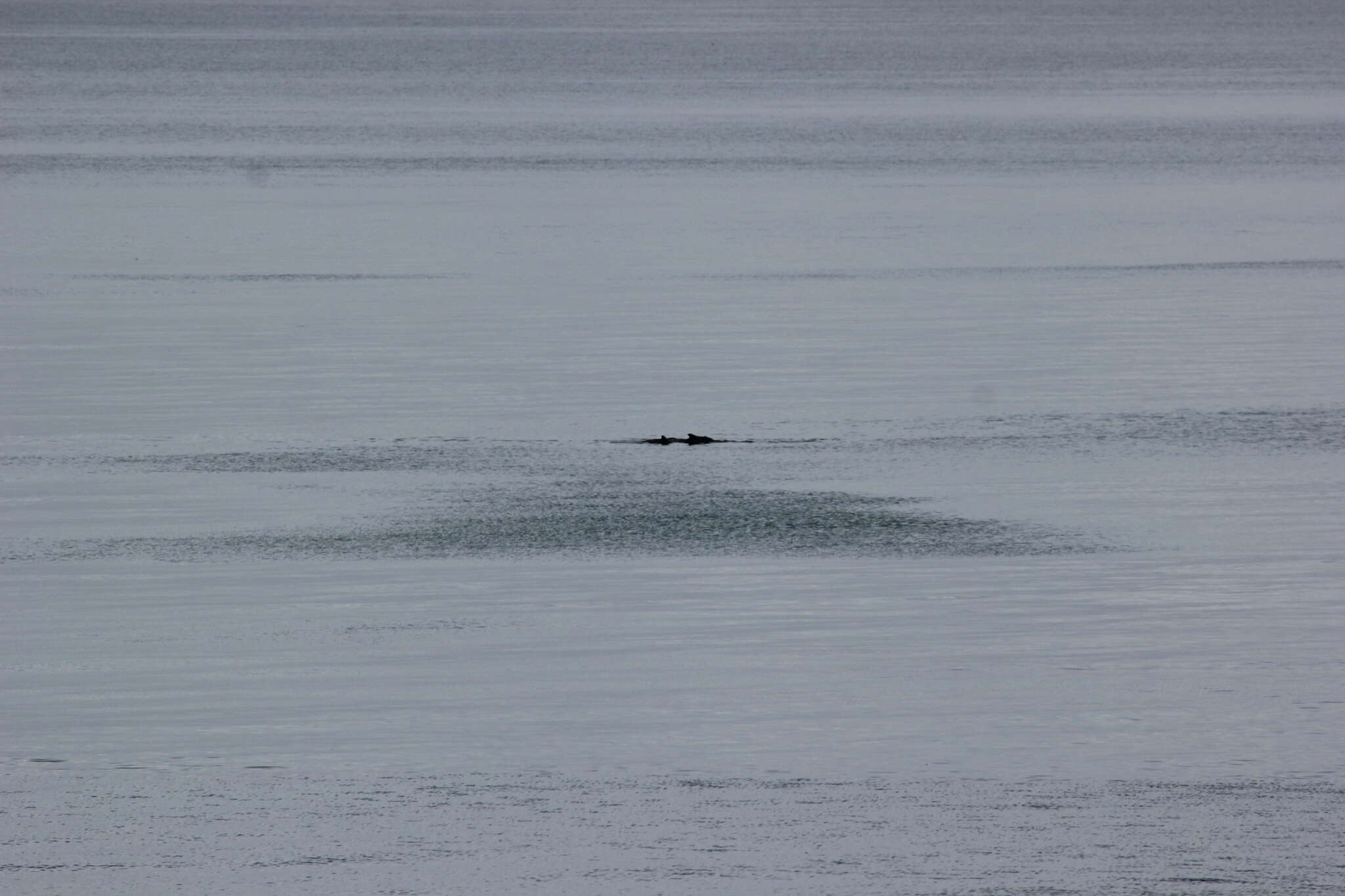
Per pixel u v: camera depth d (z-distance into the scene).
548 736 45.03
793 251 142.25
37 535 66.25
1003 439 81.25
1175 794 40.16
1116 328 109.19
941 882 35.28
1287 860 36.25
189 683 49.81
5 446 79.94
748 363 98.62
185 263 136.00
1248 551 64.31
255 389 91.88
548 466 76.19
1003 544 64.88
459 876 35.62
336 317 112.62
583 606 57.41
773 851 36.81
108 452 78.88
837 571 61.44
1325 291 123.19
